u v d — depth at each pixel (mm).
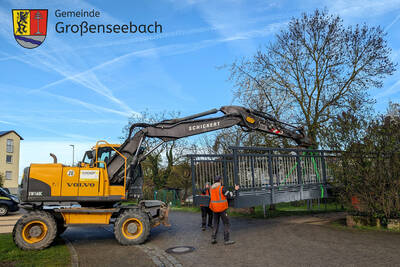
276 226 9953
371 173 8672
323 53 17094
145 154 9180
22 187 7859
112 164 8688
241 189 8672
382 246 6414
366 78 16812
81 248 7375
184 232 9484
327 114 16094
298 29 17359
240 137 17422
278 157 9898
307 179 10477
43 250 7066
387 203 8430
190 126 9336
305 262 5406
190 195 25719
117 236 7656
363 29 16750
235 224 11000
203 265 5480
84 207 8531
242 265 5367
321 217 12055
